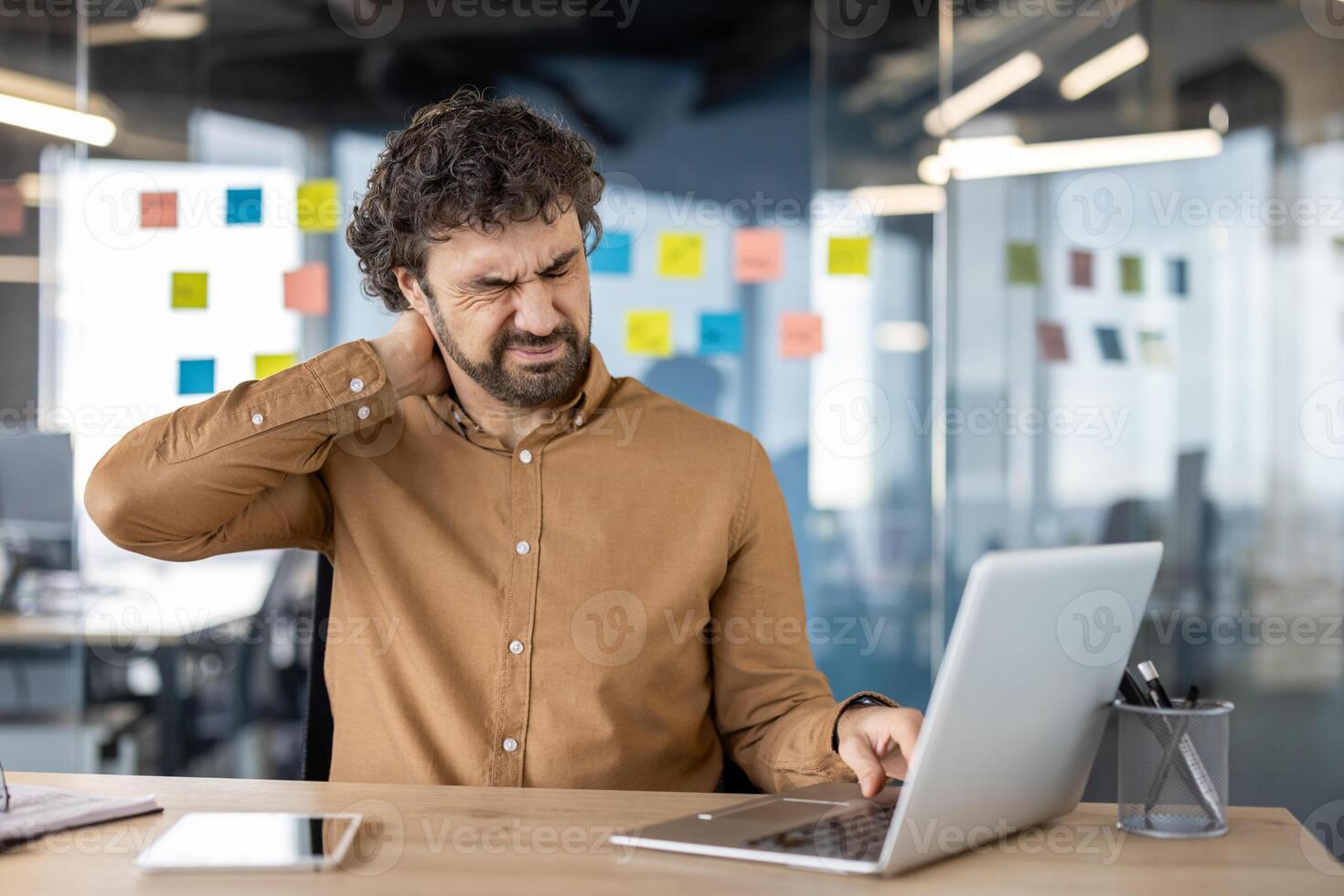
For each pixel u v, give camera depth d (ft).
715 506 4.14
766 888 2.45
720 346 12.45
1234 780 9.60
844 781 3.44
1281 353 9.67
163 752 10.08
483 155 3.75
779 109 12.98
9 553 9.77
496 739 3.90
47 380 9.77
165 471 3.81
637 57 12.87
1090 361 9.95
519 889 2.43
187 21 10.30
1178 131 9.77
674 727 4.06
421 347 4.08
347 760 4.04
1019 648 2.54
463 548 4.07
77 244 9.85
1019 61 10.09
